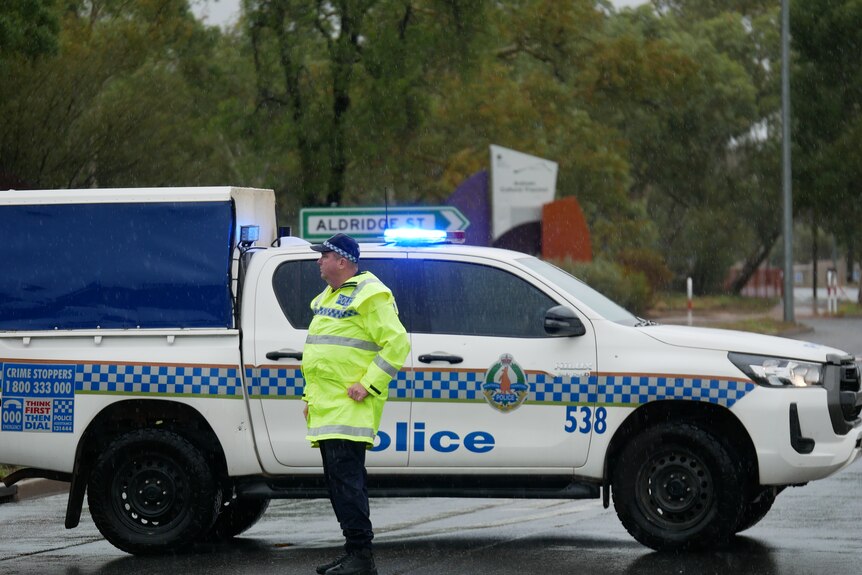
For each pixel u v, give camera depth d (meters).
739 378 15.26
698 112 103.62
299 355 15.81
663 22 104.31
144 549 15.89
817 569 14.27
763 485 15.49
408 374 15.73
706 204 110.56
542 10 65.31
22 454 16.19
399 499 21.16
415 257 16.09
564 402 15.55
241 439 15.90
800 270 185.12
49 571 14.98
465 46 56.47
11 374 16.23
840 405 15.32
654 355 15.48
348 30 54.53
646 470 15.45
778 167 103.38
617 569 14.46
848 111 94.56
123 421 16.53
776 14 112.81
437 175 67.75
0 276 16.30
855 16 91.38
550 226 54.62
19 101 49.47
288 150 56.03
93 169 56.62
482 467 15.66
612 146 76.19
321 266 13.98
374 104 54.38
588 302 15.98
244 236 16.36
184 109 59.69
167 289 16.14
